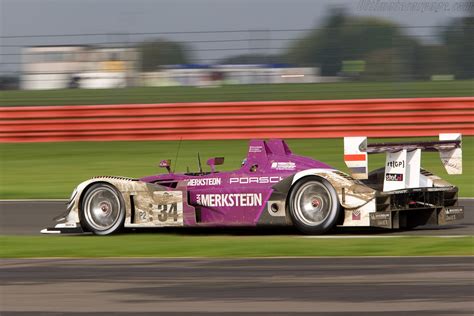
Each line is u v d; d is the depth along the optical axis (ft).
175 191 100.12
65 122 212.84
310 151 198.08
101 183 101.86
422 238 92.94
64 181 168.55
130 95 258.16
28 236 104.27
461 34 244.63
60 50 251.39
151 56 254.27
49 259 84.89
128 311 61.00
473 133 201.98
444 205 102.47
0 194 152.76
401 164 96.02
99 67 252.42
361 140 94.73
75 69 252.62
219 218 99.19
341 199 94.02
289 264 78.23
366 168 94.79
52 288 69.62
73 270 77.71
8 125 214.48
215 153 201.46
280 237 96.73
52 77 251.19
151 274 74.79
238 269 76.33
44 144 226.58
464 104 202.49
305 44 252.42
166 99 254.68
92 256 86.43
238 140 222.07
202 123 208.54
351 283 69.05
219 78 254.88
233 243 92.32
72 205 102.58
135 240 97.09
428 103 203.21
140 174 172.76
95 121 212.02
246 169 99.81
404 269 74.59
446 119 203.00
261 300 63.62
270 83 254.27
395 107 203.92
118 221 101.35
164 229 107.96
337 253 84.02
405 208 96.48
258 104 206.59
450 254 82.43
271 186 96.94
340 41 252.83
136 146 218.38
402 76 252.21
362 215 93.81
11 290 69.05
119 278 73.31
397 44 250.57
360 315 58.34
